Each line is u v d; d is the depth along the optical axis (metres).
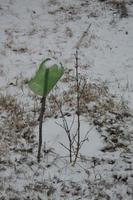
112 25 12.77
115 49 11.21
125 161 6.24
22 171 5.85
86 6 14.12
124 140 6.82
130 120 7.49
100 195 5.40
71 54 10.70
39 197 5.29
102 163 6.16
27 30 12.19
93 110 7.72
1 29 12.10
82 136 6.86
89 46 11.30
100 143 6.70
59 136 6.84
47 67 5.36
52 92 8.45
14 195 5.31
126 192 5.49
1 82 8.90
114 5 14.08
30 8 13.82
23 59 10.28
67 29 12.30
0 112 7.48
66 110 7.71
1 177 5.68
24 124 7.05
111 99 8.21
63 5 14.17
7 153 6.25
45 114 7.50
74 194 5.42
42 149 6.43
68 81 9.05
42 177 5.74
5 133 6.79
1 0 14.16
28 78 9.18
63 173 5.86
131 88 8.93
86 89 8.45
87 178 5.77
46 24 12.73
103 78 9.40
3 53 10.52
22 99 8.13
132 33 12.30
